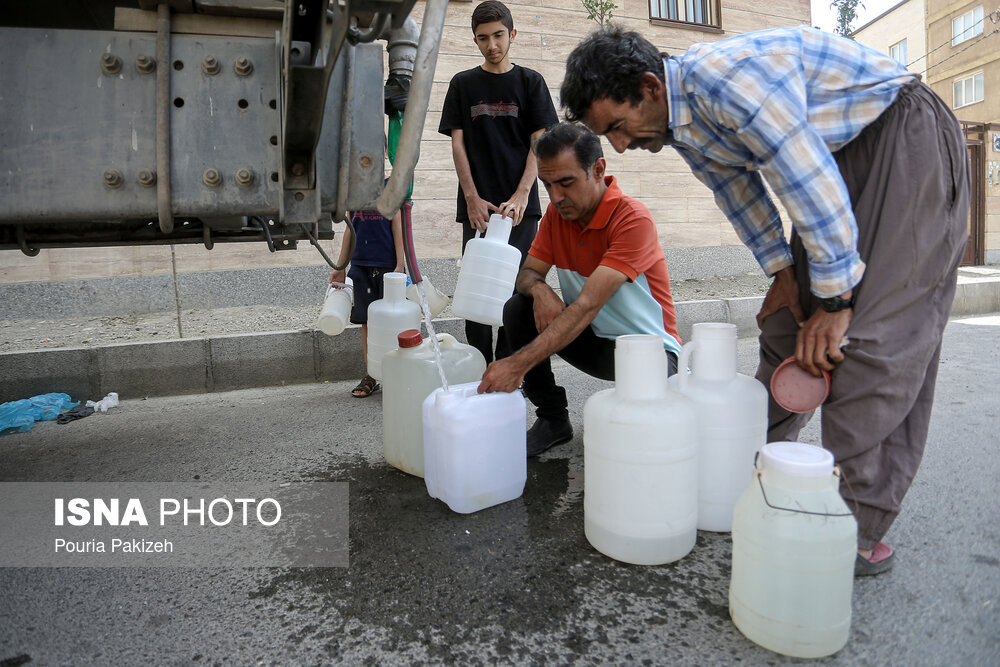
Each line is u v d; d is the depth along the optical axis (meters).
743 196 1.72
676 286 6.15
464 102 3.17
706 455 1.80
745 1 7.05
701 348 1.83
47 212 1.42
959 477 2.16
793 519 1.26
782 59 1.36
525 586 1.56
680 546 1.65
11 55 1.39
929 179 1.39
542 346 1.98
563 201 2.11
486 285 2.40
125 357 3.45
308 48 1.52
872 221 1.45
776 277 1.76
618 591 1.53
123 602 1.54
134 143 1.46
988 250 8.80
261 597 1.55
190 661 1.32
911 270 1.40
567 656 1.29
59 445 2.72
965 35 20.02
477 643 1.35
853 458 1.47
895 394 1.42
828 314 1.45
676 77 1.41
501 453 2.01
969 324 5.32
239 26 1.53
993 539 1.72
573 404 3.24
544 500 2.07
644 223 2.08
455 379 2.24
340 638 1.38
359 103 1.60
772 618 1.28
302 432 2.86
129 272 4.62
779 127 1.31
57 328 4.13
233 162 1.50
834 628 1.25
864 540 1.51
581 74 1.43
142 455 2.58
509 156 3.16
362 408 3.24
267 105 1.51
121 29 1.47
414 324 3.27
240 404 3.35
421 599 1.52
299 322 4.30
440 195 5.48
